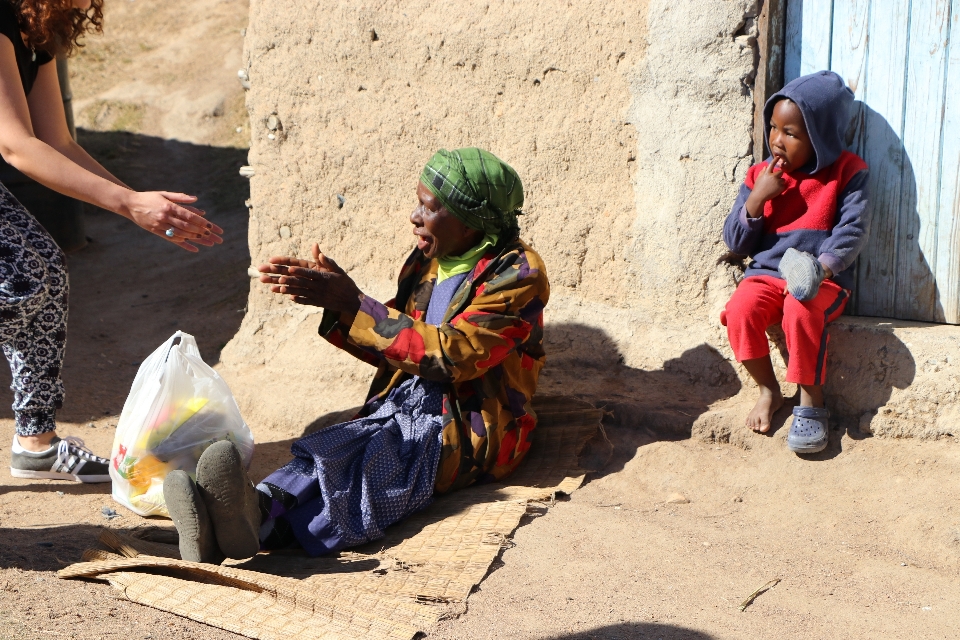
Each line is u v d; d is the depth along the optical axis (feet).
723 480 10.81
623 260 12.67
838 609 8.10
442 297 10.82
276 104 14.64
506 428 10.78
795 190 10.97
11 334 10.38
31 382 11.16
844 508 10.04
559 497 10.63
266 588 8.23
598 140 12.56
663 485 10.89
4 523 10.09
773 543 9.47
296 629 7.71
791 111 10.46
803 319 10.49
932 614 7.99
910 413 10.66
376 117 13.94
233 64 34.32
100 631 7.58
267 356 14.80
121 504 10.74
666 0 11.80
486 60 13.07
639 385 12.34
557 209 13.01
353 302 9.94
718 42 11.61
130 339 18.51
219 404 10.85
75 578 8.63
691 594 8.39
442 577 8.66
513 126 13.08
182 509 8.34
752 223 10.97
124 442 10.57
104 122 32.07
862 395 10.94
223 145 30.27
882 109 11.21
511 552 9.27
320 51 14.19
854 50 11.25
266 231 15.02
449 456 10.30
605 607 8.16
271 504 9.37
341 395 13.56
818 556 9.16
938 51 10.76
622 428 11.91
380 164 14.02
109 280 22.49
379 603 8.07
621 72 12.26
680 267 12.26
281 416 13.50
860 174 10.80
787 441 10.87
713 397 11.91
